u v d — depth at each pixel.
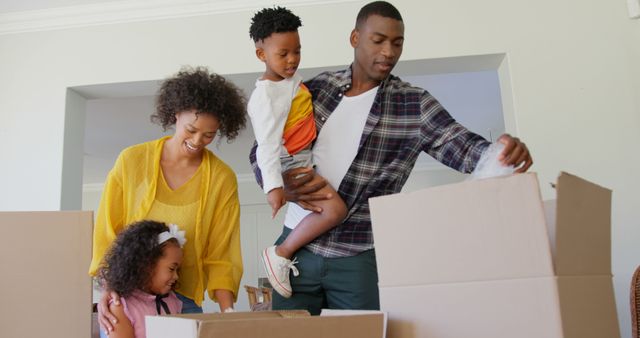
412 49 2.89
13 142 3.12
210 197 1.61
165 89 1.59
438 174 7.11
